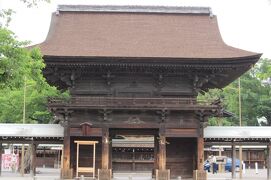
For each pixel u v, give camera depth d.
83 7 49.97
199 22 49.25
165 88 44.75
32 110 82.62
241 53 43.50
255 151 94.88
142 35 47.25
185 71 44.03
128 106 42.19
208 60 42.12
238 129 47.69
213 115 44.03
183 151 44.72
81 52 43.44
